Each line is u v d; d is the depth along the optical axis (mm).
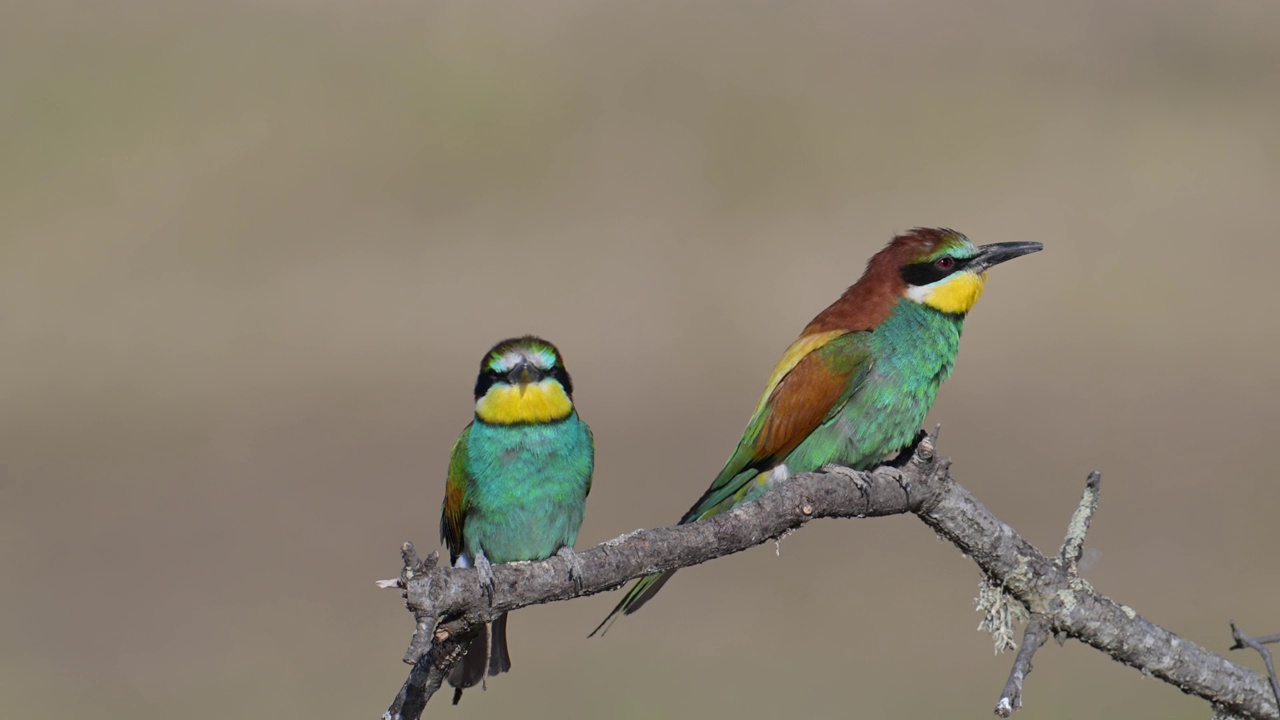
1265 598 12469
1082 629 5641
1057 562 5676
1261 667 11469
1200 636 11789
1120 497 14656
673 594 12977
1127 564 13281
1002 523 5668
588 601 13117
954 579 13195
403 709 4801
